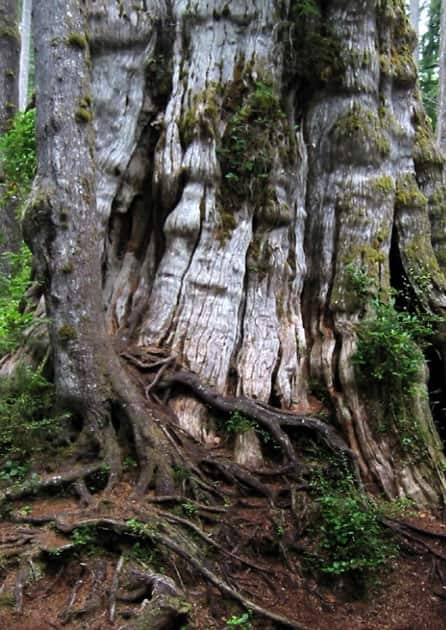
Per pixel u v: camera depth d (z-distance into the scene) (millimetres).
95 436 5664
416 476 6723
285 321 7535
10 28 12203
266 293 7473
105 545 4730
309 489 6133
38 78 5840
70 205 5730
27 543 4625
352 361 7094
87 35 6031
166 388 6543
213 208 7355
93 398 5711
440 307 8117
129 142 7719
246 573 5129
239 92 7652
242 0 7820
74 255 5730
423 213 8508
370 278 7633
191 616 4320
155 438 5711
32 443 5797
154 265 7551
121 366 6047
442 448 7152
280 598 5043
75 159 5773
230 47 7777
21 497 5258
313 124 8297
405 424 6918
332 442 6660
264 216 7555
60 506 5168
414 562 5820
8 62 12156
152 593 4219
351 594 5363
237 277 7281
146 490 5387
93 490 5406
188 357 6871
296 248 7875
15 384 6398
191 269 7215
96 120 7707
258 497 5938
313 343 7621
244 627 4465
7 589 4246
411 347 7047
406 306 8266
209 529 5363
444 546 6000
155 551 4707
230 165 7484
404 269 8289
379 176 8172
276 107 7672
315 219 8156
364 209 8000
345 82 8141
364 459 6766
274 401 7137
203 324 7008
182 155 7438
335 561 5484
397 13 8766
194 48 7785
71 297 5734
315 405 7242
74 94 5805
